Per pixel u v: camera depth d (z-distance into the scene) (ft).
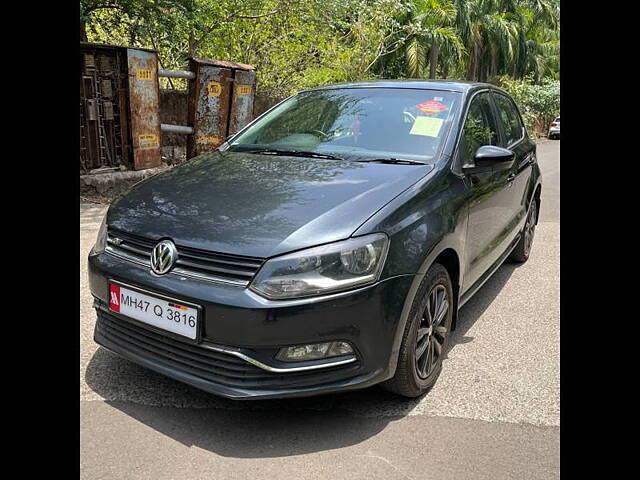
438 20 76.74
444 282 10.18
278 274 7.96
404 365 9.22
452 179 10.71
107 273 9.18
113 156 24.56
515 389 10.46
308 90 14.20
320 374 8.30
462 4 88.12
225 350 8.10
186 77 26.78
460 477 7.97
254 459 8.17
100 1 28.81
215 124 28.53
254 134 13.03
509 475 8.05
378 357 8.55
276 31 37.14
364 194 9.26
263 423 9.05
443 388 10.41
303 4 35.50
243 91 29.76
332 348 8.25
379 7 44.55
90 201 22.68
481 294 15.61
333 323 8.09
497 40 97.81
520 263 18.52
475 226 11.53
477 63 100.48
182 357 8.70
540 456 8.50
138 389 9.86
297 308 7.91
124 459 8.04
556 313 14.25
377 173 10.17
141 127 24.70
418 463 8.23
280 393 8.16
